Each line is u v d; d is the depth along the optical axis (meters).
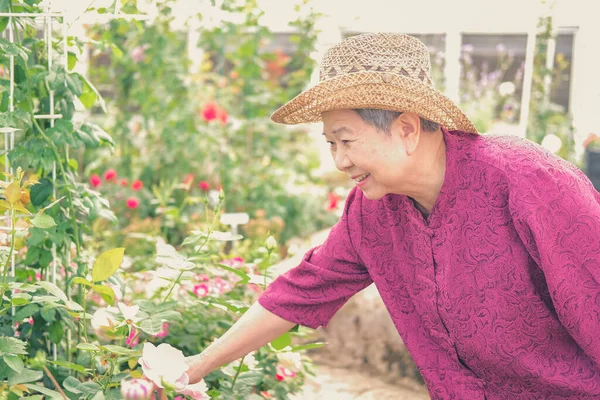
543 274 1.56
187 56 5.95
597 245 1.48
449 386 1.70
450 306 1.63
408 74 1.52
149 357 1.51
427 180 1.61
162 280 1.91
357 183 1.62
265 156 5.79
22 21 2.09
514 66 7.94
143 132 5.64
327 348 3.84
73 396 1.75
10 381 1.51
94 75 5.50
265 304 1.81
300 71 5.87
